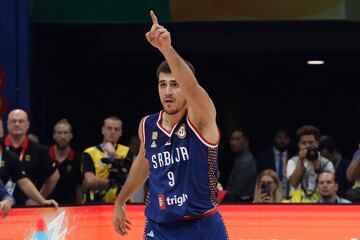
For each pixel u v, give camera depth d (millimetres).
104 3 27234
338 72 34750
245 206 17734
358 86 34844
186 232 13023
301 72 34875
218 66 34719
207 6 27328
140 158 13883
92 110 33125
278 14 27312
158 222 13148
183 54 33375
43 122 30328
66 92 31922
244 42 32781
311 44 32719
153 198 13211
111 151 20688
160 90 12953
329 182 19578
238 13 27375
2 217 17016
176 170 12969
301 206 17656
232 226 17703
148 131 13219
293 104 35125
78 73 32062
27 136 22047
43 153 20281
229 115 35000
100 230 17938
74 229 17812
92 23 27578
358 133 34969
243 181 24297
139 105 34312
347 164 23062
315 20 27484
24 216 17281
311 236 17578
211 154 12914
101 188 20531
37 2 27219
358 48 32688
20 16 25891
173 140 12992
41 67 30000
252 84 35000
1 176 18438
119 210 14352
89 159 20797
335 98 34969
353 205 17531
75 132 32594
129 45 32625
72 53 31641
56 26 28516
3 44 25875
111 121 21109
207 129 12852
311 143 21734
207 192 13023
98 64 33250
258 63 34656
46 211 17531
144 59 33969
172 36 32625
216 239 13094
